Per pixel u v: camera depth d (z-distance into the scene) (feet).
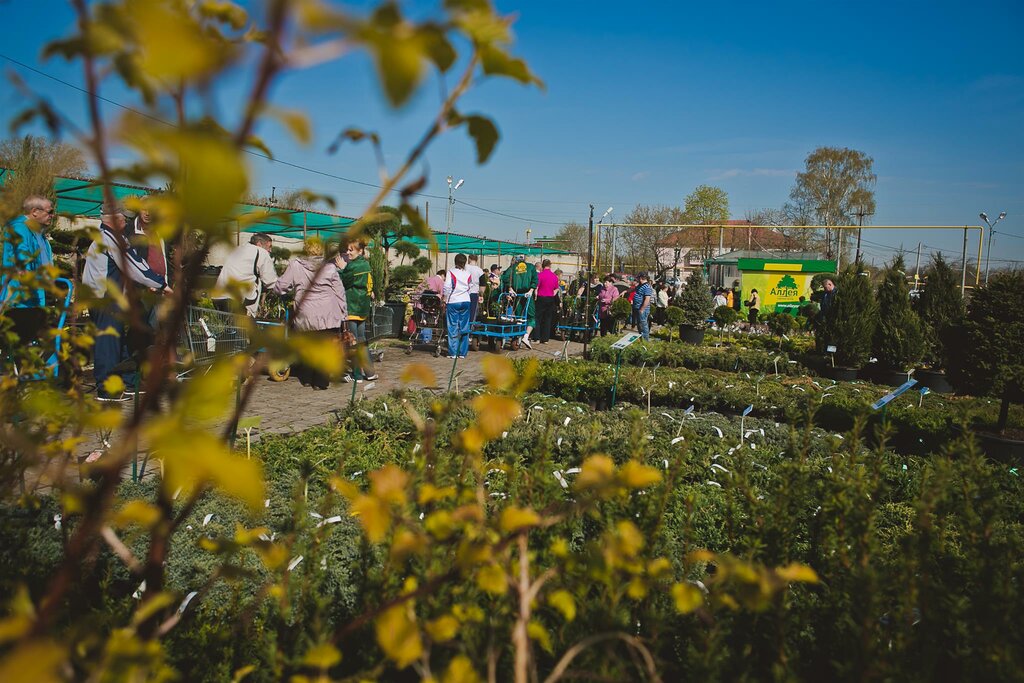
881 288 40.01
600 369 28.48
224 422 16.99
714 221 198.90
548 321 50.98
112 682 2.57
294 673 5.34
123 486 11.08
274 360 2.20
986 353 21.48
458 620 3.96
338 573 8.23
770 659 6.38
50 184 20.21
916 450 21.08
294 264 23.59
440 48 2.01
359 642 6.31
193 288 2.69
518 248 103.04
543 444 7.55
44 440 5.12
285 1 1.47
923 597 5.69
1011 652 5.41
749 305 86.84
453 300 37.52
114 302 2.94
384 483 3.28
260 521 10.22
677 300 71.61
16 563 7.78
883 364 38.32
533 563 6.09
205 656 5.98
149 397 2.56
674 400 26.09
